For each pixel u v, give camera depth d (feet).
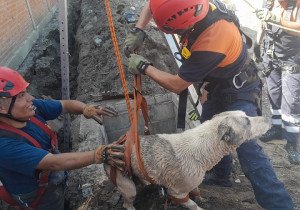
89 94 18.43
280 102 13.44
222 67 8.05
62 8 12.75
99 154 7.24
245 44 8.50
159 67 18.42
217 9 7.59
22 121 8.07
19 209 9.27
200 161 7.97
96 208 9.72
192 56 7.48
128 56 8.87
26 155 7.44
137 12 23.56
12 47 24.18
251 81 8.66
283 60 12.17
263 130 8.10
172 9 7.10
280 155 13.01
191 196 9.65
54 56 28.27
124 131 17.35
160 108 17.52
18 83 7.64
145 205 9.36
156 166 8.03
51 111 9.35
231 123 7.76
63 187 10.27
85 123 15.40
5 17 23.52
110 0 25.72
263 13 11.73
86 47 23.04
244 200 10.16
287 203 8.64
